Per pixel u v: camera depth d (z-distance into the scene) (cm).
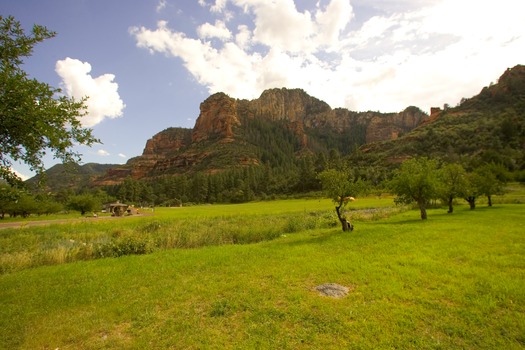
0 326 738
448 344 561
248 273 1103
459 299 750
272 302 802
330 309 728
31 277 1233
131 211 7888
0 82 656
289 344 585
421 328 625
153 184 18900
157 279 1105
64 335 683
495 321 636
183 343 616
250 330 651
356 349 559
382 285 876
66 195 9338
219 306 781
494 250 1240
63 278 1192
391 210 3931
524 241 1405
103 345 629
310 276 1021
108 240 2275
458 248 1300
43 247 2130
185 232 2461
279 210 5341
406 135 14538
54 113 734
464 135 11106
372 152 13612
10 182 759
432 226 2033
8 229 3259
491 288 811
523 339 568
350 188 2097
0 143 723
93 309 837
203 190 13950
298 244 1684
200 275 1123
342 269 1071
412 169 2720
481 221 2169
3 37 766
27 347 639
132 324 721
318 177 2234
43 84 736
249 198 12169
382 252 1316
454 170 3195
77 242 2381
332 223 2803
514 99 13750
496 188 3516
